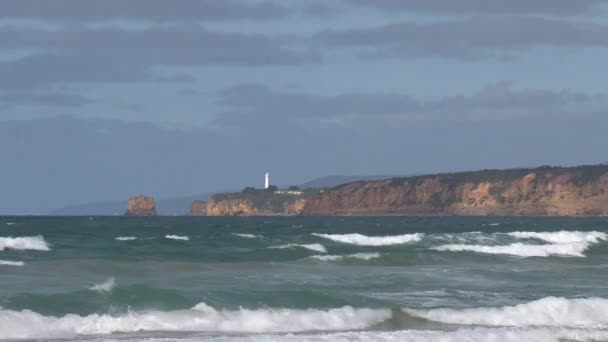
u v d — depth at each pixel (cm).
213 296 9375
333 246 17688
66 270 11906
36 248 16200
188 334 7894
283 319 8612
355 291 10675
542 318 9206
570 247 18825
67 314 8112
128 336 7681
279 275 12312
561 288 11688
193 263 13812
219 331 8119
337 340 7294
